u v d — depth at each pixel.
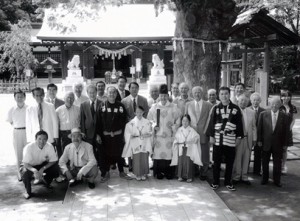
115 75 29.69
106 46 26.22
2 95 24.17
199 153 6.42
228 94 5.96
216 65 7.45
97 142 6.56
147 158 6.63
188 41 7.24
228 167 6.13
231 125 5.95
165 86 6.62
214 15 7.07
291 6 12.23
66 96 6.63
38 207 5.44
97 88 6.94
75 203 5.55
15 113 6.62
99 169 7.25
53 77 34.28
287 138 6.23
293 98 20.66
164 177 6.84
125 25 25.70
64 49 24.27
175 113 6.62
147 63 32.59
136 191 6.04
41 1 8.34
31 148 6.00
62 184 6.51
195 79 7.36
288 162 7.95
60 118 6.72
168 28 25.64
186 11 7.10
